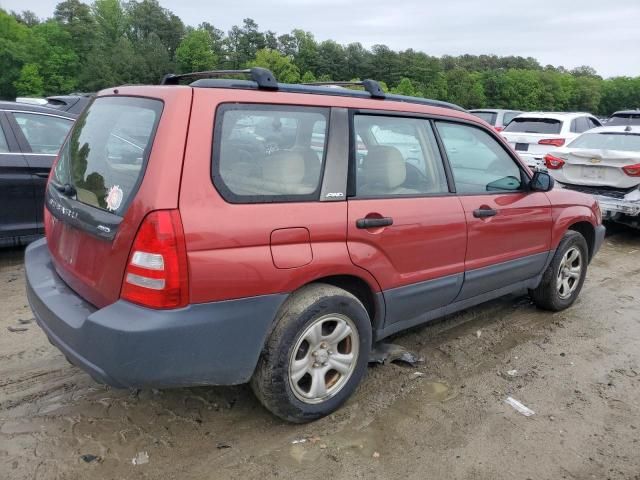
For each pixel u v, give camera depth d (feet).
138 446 9.37
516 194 13.70
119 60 274.98
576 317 15.96
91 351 8.20
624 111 46.55
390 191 10.82
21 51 261.85
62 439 9.48
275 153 9.21
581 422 10.57
